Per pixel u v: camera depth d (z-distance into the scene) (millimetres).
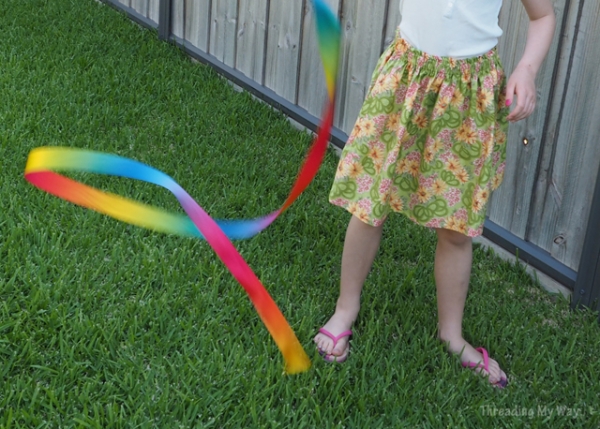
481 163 2037
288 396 1960
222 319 2273
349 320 2270
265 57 4055
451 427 1928
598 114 2484
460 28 1967
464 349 2232
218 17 4367
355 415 1938
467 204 2074
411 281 2574
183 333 2176
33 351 2010
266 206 2988
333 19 1905
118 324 2148
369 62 3406
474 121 2016
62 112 3572
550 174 2695
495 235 2902
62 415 1847
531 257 2771
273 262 2607
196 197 2969
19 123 3367
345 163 2121
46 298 2225
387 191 2043
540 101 2682
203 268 2480
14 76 3906
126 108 3764
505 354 2314
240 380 2002
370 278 2617
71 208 2752
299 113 3822
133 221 1530
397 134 2027
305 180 1854
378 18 3309
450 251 2184
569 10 2521
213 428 1860
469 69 1990
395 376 2135
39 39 4523
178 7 4691
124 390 1941
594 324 2475
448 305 2246
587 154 2547
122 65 4273
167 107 3834
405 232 2918
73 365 1989
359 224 2205
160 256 2531
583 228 2598
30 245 2508
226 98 4020
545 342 2369
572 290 2625
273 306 1654
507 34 2742
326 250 2734
